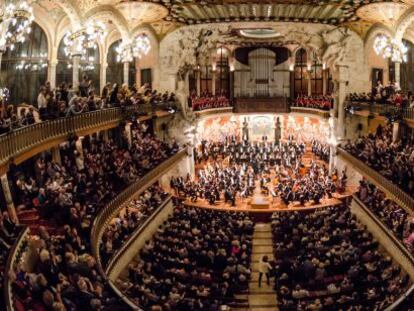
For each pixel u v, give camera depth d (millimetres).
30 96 29859
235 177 35156
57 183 16297
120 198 21328
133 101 27562
